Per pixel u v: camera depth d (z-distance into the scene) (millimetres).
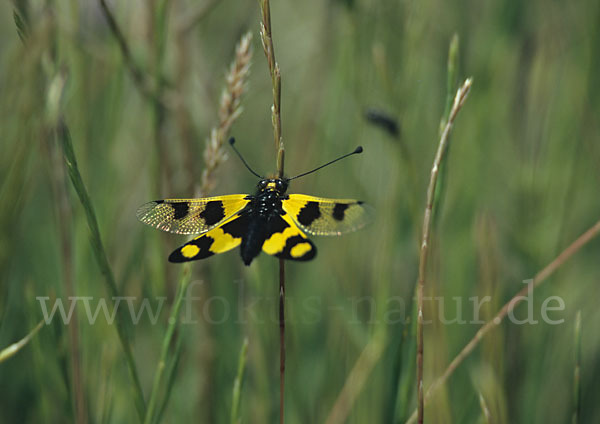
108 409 822
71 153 783
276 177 813
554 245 865
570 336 861
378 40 858
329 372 856
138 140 863
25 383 850
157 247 843
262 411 842
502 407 821
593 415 859
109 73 845
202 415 851
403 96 845
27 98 797
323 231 806
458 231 866
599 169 870
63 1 837
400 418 806
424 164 866
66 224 800
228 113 799
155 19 838
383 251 843
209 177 803
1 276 804
